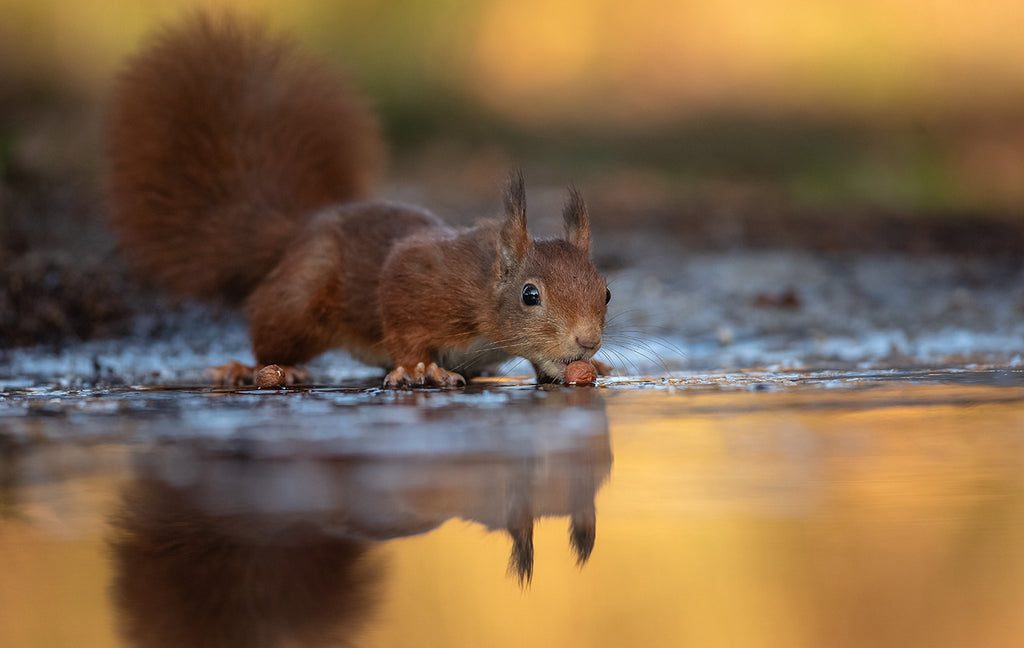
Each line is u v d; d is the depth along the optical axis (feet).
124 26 94.32
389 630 13.29
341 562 15.42
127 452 22.12
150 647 12.74
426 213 38.63
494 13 117.80
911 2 119.34
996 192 86.74
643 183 87.66
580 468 20.80
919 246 67.46
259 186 42.06
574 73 112.98
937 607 14.07
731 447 22.61
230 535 16.75
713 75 111.65
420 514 17.88
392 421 25.72
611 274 58.54
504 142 100.63
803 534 16.69
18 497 18.61
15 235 53.88
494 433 24.02
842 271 59.57
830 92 109.60
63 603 13.93
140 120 43.57
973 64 112.06
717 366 39.29
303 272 36.88
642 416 26.40
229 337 46.55
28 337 44.34
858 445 22.68
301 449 22.25
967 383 32.01
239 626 13.47
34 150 66.59
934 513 17.75
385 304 34.99
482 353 36.40
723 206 79.25
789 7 121.08
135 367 40.50
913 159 93.15
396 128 101.91
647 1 119.75
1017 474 20.12
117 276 51.24
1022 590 14.46
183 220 42.60
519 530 17.06
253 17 46.55
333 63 46.57
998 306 51.31
